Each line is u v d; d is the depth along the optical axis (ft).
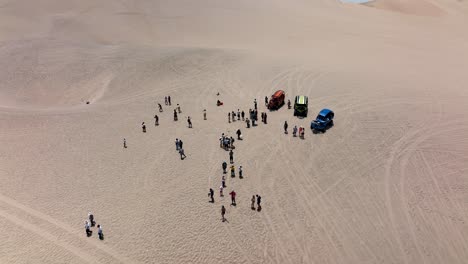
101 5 299.99
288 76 191.31
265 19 304.91
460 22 350.84
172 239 92.12
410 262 87.81
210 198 106.01
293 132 136.98
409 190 109.29
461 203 104.01
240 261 87.04
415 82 185.37
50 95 187.01
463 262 87.76
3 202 103.55
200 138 137.90
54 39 246.06
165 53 221.87
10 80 195.72
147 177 115.44
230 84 184.55
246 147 131.44
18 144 133.39
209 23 290.76
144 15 293.23
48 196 106.63
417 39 283.18
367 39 274.57
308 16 322.75
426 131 138.31
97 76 201.67
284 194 108.47
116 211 100.99
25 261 85.46
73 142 135.54
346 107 157.17
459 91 174.81
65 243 90.63
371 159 123.13
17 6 287.48
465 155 123.85
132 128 146.20
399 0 421.59
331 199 106.63
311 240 93.40
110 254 87.71
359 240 93.61
